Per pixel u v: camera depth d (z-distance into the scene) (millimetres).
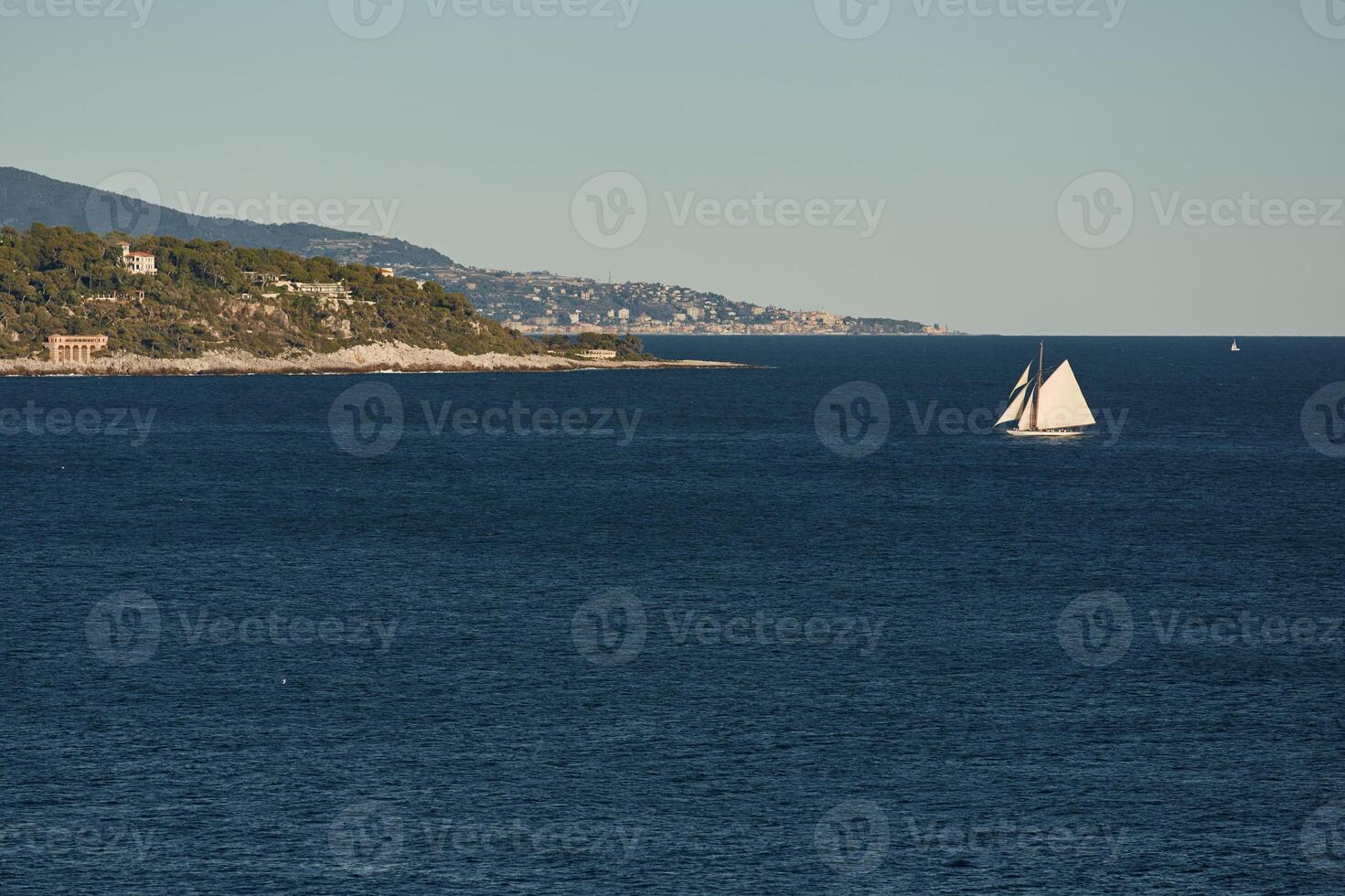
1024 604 170250
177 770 106438
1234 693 129750
